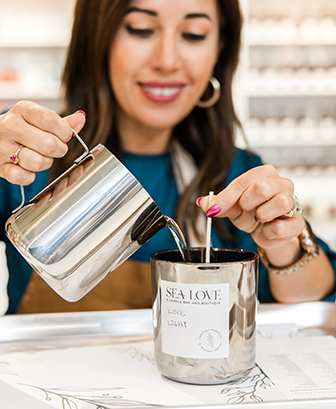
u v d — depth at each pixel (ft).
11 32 9.04
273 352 2.16
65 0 9.66
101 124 3.69
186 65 3.26
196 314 1.76
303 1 9.80
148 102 3.38
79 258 1.86
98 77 3.52
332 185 9.69
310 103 10.12
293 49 9.93
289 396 1.70
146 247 3.66
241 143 9.25
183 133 3.92
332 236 9.65
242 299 1.81
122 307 3.48
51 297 3.50
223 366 1.79
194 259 2.10
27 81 9.18
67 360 2.10
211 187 3.76
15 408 1.62
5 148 2.01
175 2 3.02
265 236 2.17
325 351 2.16
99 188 1.84
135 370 1.98
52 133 1.94
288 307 2.69
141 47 3.18
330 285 3.03
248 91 9.37
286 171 9.70
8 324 2.48
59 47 9.65
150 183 3.93
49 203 1.87
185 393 1.74
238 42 3.76
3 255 8.25
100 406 1.63
